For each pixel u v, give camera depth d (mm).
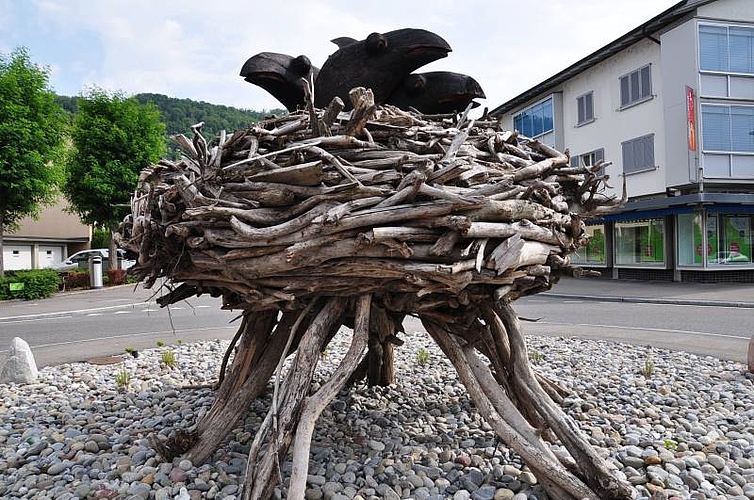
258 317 3088
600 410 3852
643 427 3441
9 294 15141
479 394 2590
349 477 2650
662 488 2562
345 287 2414
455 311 2736
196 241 2412
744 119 15039
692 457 2895
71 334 8789
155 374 5316
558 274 2887
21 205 16641
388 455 2963
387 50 3301
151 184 2957
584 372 5000
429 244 2213
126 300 14547
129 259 3107
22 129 15578
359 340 2434
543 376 4266
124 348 7090
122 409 4145
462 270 2117
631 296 12609
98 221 20281
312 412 2299
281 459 2264
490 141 2828
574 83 19500
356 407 3945
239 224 2211
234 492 2480
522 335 2949
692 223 15406
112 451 3146
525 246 2234
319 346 2477
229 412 2838
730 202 14383
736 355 5945
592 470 2359
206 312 11750
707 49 14828
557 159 2703
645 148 16625
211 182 2447
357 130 2453
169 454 2770
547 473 2322
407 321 9430
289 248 2164
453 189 2279
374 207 2172
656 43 16062
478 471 2715
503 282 2336
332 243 2172
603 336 7438
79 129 19391
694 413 3750
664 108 15688
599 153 18484
